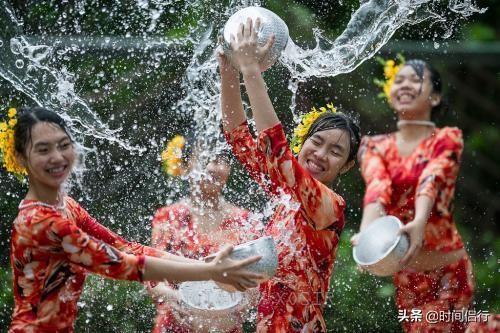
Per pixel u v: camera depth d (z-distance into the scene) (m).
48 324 4.92
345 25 10.87
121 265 4.80
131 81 10.43
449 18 11.43
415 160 6.84
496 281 10.56
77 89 10.01
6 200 9.66
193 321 6.26
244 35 5.23
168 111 10.42
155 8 10.35
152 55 10.39
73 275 5.02
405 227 6.16
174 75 10.43
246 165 5.74
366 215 6.81
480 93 12.18
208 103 8.20
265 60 5.35
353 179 11.77
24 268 4.90
